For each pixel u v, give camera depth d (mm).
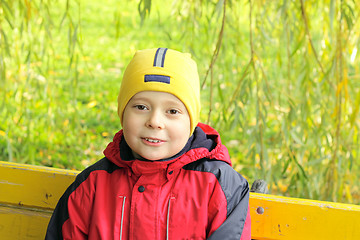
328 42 3455
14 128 5145
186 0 3545
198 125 1884
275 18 3146
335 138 3393
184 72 1643
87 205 1732
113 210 1695
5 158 4594
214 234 1617
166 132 1615
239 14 3775
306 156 3982
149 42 8766
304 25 3334
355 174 3846
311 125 3404
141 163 1655
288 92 3506
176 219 1637
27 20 3439
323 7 3469
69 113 5477
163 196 1665
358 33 3369
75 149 5020
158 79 1601
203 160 1713
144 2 2727
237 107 3125
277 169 3383
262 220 1834
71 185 1781
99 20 9812
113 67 7703
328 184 3342
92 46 8531
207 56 3961
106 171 1767
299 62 3838
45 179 1977
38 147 4922
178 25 3633
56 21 9297
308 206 1794
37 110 5559
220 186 1661
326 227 1782
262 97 3367
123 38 8977
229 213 1658
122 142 1770
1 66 3490
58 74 7055
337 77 3270
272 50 4598
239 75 4387
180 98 1608
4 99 3709
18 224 2016
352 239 1764
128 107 1644
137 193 1668
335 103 3428
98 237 1675
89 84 6848
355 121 3273
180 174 1694
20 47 3848
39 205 1987
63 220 1742
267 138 5340
